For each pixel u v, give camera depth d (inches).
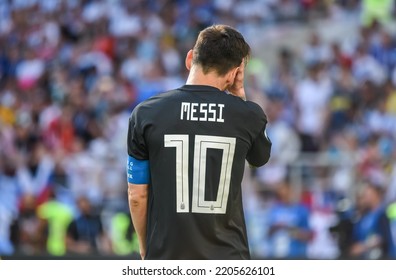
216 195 519.5
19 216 1589.6
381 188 1416.1
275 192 1513.3
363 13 2234.3
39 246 1542.8
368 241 1378.0
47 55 2190.0
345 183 1504.7
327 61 1977.1
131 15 2246.6
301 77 1956.2
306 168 1552.7
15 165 1684.3
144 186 532.4
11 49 2231.8
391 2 2241.6
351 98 1863.9
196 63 545.3
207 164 520.7
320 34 2194.9
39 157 1695.4
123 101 1924.2
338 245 1417.3
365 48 2022.6
